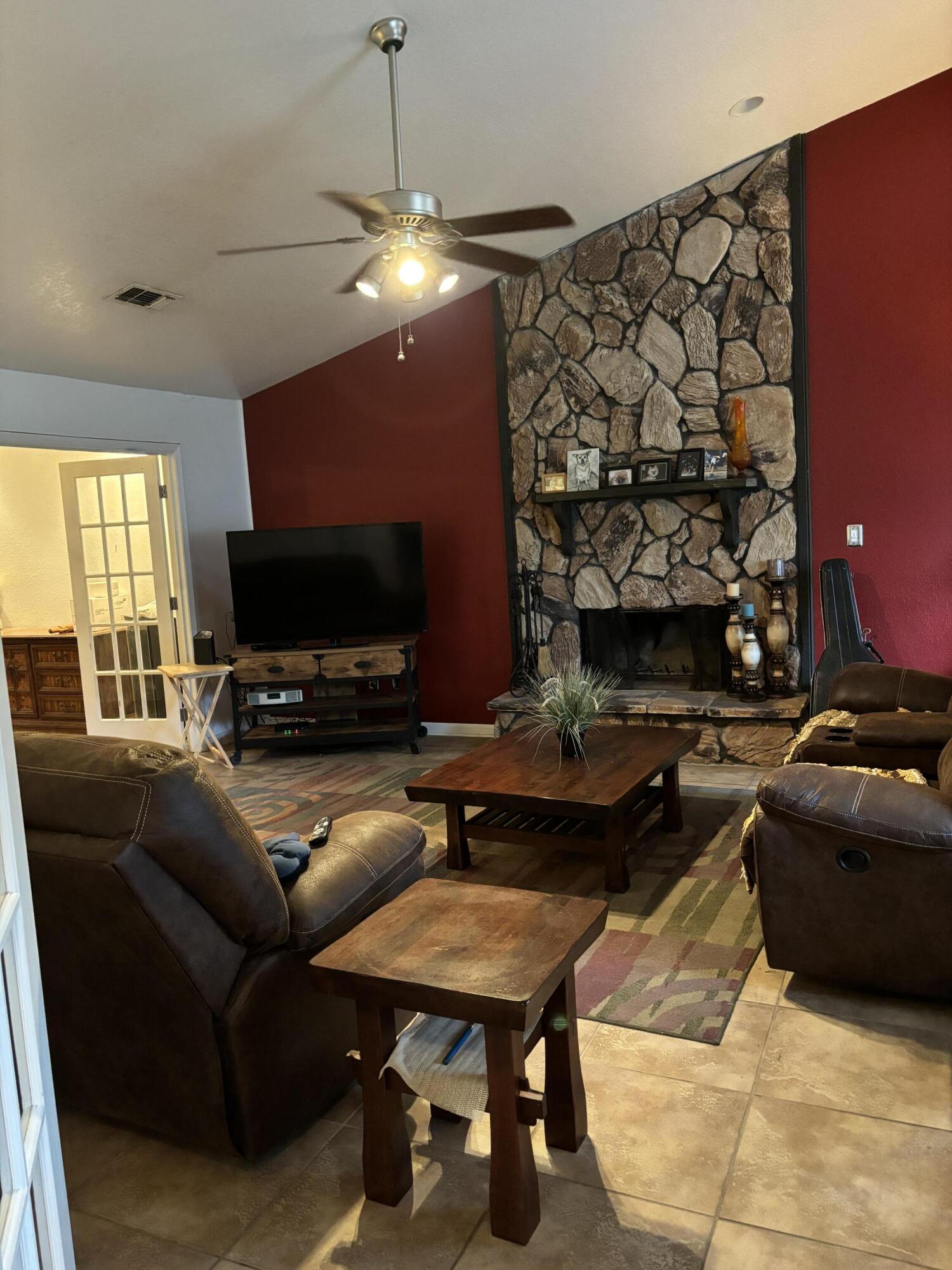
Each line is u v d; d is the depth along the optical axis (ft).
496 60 11.46
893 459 16.08
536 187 15.38
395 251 10.39
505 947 6.34
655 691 18.44
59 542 26.40
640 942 10.30
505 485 19.49
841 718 13.25
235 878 6.39
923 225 15.42
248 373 20.57
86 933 6.52
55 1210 4.30
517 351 18.95
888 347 15.89
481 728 20.81
